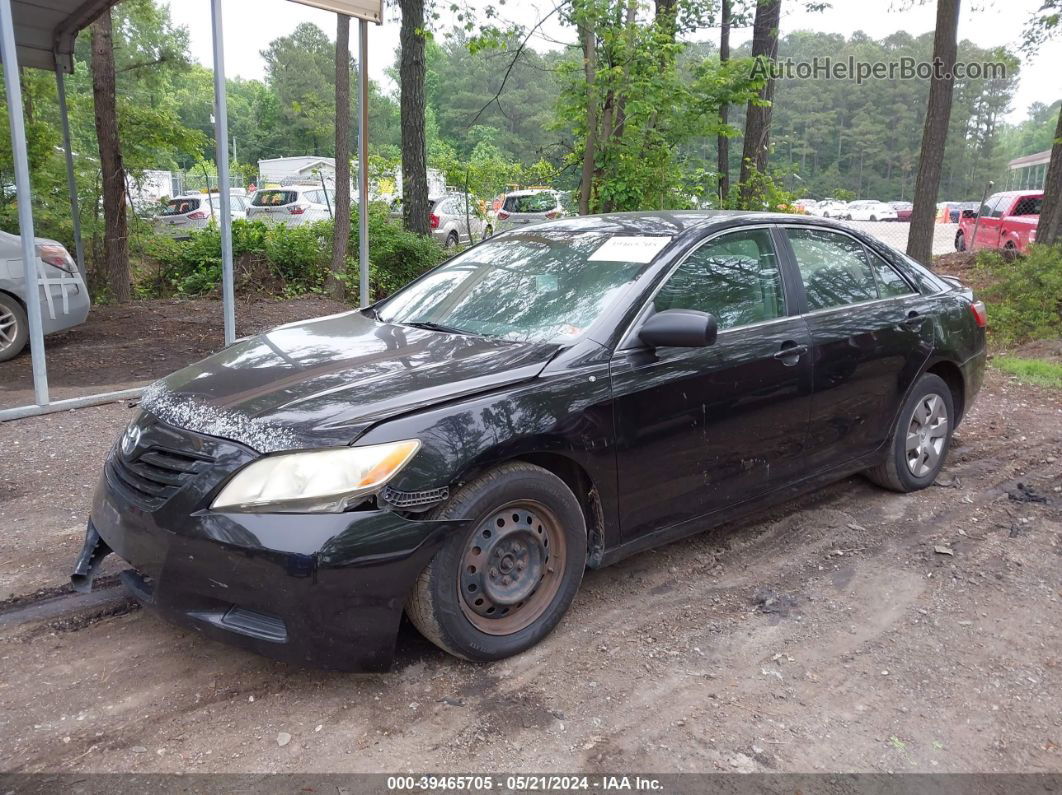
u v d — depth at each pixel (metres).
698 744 2.71
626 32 9.12
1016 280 10.95
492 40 9.60
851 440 4.45
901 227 29.94
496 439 2.94
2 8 5.45
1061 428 6.51
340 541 2.66
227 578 2.70
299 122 58.53
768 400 3.88
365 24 7.67
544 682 3.03
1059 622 3.57
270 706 2.85
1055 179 13.73
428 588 2.86
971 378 5.21
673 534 3.68
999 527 4.57
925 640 3.41
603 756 2.64
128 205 17.42
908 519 4.66
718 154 15.11
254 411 2.89
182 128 16.72
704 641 3.36
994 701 3.00
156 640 3.26
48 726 2.71
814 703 2.96
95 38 13.12
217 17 6.51
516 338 3.54
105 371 7.86
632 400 3.36
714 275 3.86
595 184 9.99
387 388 3.00
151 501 2.85
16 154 5.77
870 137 68.12
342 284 13.53
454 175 16.91
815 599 3.73
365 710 2.84
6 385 7.17
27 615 3.42
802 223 4.43
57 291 8.23
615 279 3.67
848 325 4.31
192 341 9.49
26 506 4.52
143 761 2.56
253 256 14.05
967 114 73.50
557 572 3.26
